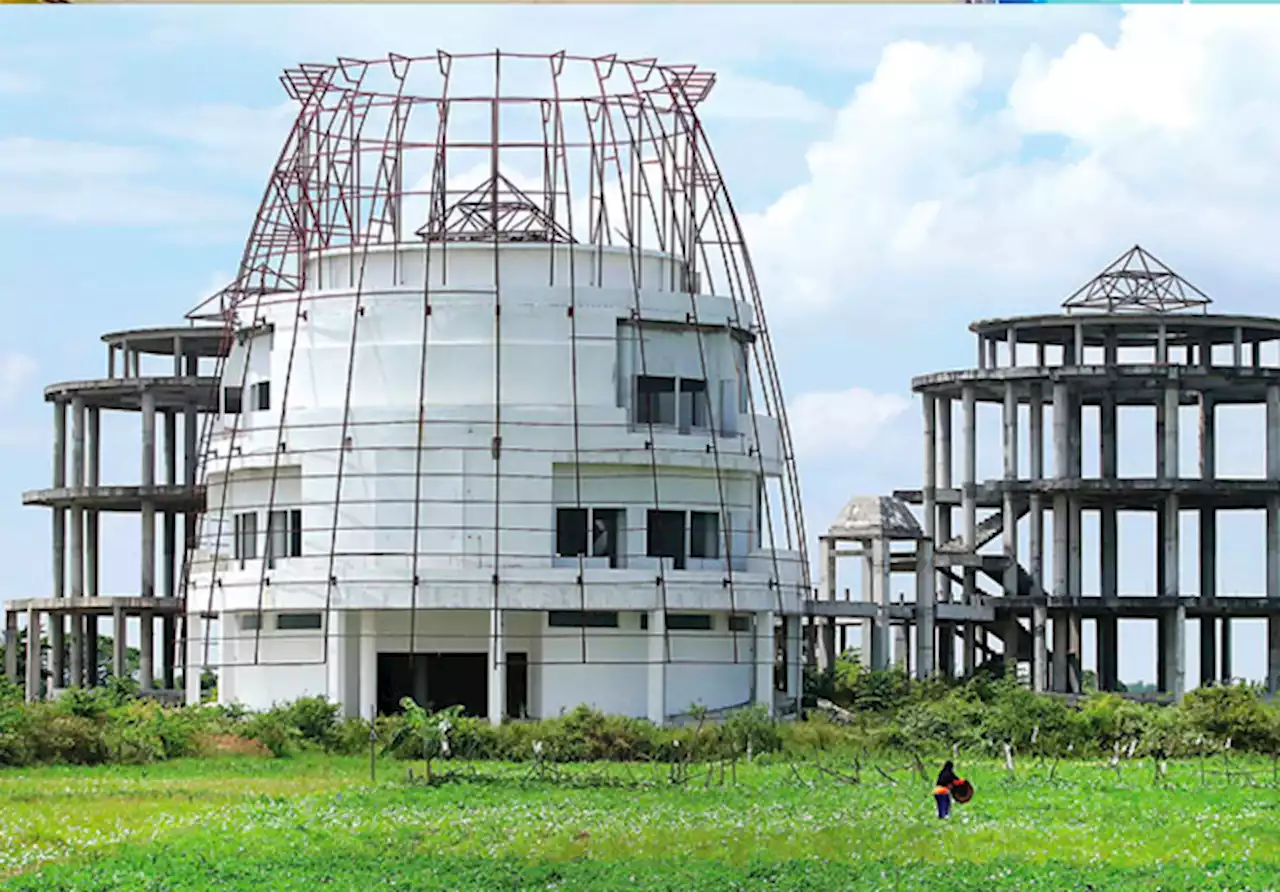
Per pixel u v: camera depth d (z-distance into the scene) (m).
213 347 134.88
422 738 76.50
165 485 129.50
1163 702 119.12
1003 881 46.84
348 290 94.56
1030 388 125.50
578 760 79.81
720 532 95.94
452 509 91.12
